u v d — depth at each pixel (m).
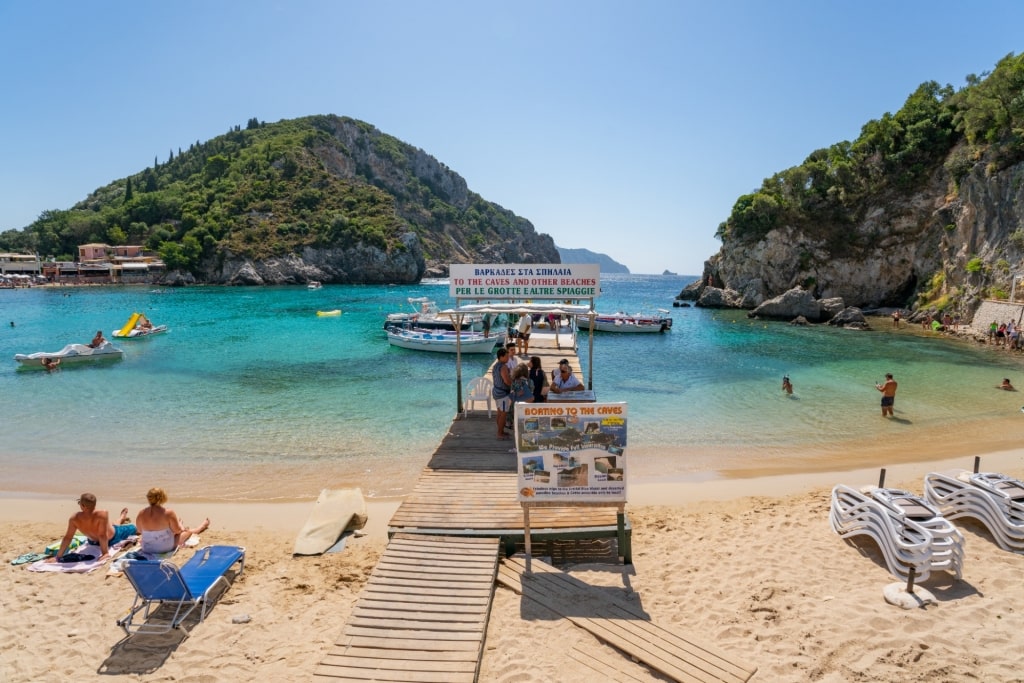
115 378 25.34
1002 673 5.79
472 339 32.94
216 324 48.88
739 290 71.94
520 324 20.69
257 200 148.50
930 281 56.69
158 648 6.52
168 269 120.06
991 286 44.31
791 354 33.84
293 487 12.62
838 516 9.39
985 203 47.75
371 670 5.70
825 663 6.01
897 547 7.94
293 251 129.75
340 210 150.00
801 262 67.38
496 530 8.38
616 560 8.62
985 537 9.19
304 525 10.13
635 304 85.19
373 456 14.72
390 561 7.66
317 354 32.50
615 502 7.93
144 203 146.88
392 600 6.85
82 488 12.68
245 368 27.94
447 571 7.46
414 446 15.56
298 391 22.66
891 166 67.62
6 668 6.15
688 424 18.02
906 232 62.84
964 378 26.02
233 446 15.57
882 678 5.76
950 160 58.31
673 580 7.92
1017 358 32.09
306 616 7.22
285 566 8.67
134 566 6.64
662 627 6.59
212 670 6.09
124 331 39.47
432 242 197.00
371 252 133.62
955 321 47.28
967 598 7.32
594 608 7.03
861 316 50.00
